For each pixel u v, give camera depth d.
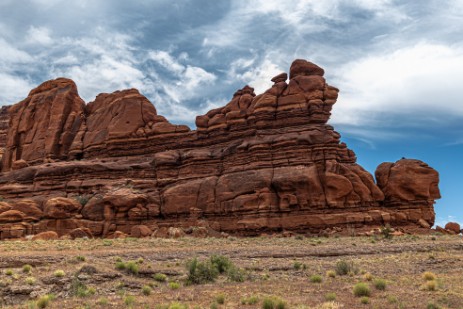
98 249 35.03
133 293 19.75
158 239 43.06
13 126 79.56
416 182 48.28
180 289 20.34
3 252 32.09
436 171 49.31
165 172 59.00
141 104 68.00
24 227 51.12
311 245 37.00
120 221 53.41
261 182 48.75
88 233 50.69
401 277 22.09
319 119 53.19
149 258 29.20
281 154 50.69
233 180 51.12
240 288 19.89
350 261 27.80
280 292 18.72
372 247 34.19
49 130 74.31
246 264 27.12
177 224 52.06
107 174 60.53
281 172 48.78
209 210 51.34
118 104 69.62
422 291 18.16
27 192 61.41
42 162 72.38
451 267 25.39
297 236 43.19
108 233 52.66
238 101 59.81
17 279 21.75
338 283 20.78
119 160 64.25
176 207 53.31
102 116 71.44
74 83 79.00
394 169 49.72
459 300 16.14
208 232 47.62
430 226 47.88
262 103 55.91
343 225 45.69
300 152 49.91
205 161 56.53
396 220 47.16
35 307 17.09
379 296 17.30
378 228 44.94
